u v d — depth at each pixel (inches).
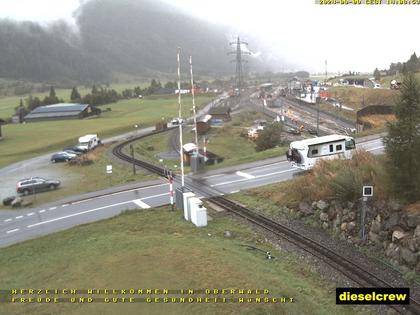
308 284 837.2
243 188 1470.2
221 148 3105.3
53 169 2421.3
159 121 4394.7
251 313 675.4
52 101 6776.6
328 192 1114.1
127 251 970.1
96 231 1178.0
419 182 911.0
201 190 1499.8
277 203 1266.0
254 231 1105.4
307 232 1085.8
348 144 1561.3
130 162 2276.1
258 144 2802.7
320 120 4328.3
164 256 914.7
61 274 898.7
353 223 1019.9
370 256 932.6
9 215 1492.4
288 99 6250.0
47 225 1323.8
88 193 1670.8
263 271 855.1
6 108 7460.6
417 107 910.4
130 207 1398.9
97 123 4320.9
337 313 738.8
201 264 860.6
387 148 957.2
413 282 817.5
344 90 5959.6
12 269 988.6
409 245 858.8
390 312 738.8
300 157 1536.7
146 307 716.0
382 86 6176.2
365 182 1040.8
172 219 1222.3
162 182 1684.3
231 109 5536.4
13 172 2434.8
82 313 722.2
